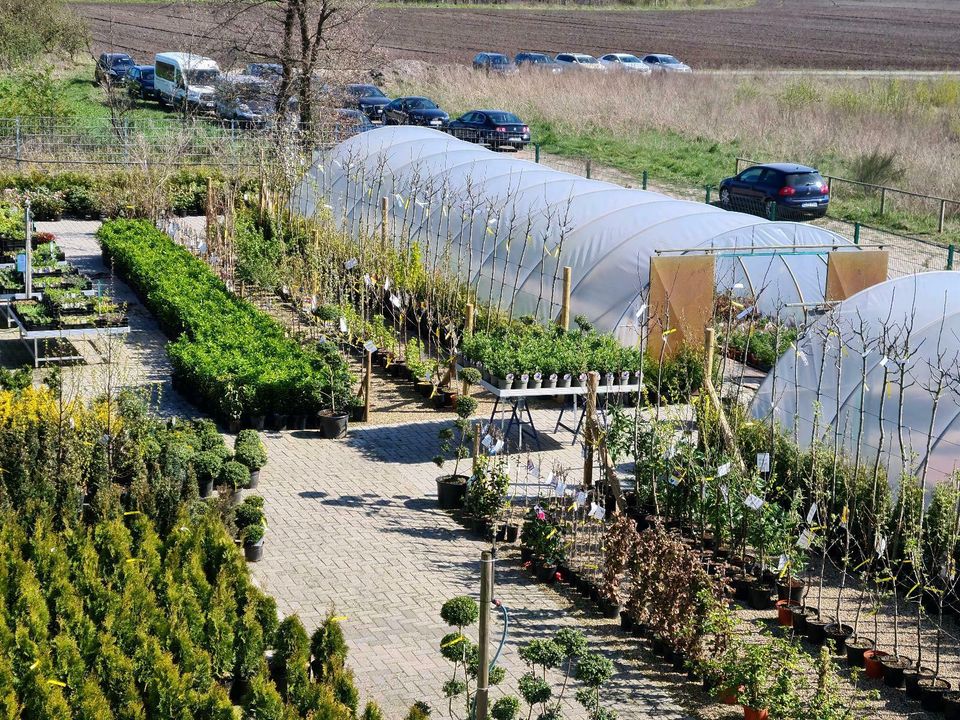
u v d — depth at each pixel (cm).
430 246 2828
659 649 1368
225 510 1558
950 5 11650
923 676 1300
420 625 1402
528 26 8981
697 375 2134
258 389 2003
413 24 8788
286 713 1109
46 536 1415
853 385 1770
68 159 4000
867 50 8019
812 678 1324
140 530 1482
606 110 5341
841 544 1622
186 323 2353
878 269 2359
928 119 5184
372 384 2286
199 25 6247
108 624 1252
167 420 1925
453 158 3116
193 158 3984
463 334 2134
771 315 2464
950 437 1614
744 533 1564
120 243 2927
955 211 3912
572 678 1312
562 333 2127
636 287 2333
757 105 5397
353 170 3241
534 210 2634
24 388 1833
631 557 1416
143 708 1154
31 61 6081
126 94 5188
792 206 3828
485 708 1048
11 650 1191
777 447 1755
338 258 2792
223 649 1245
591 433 1730
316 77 4422
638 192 2702
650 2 10800
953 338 1733
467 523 1700
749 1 11588
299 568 1533
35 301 2412
